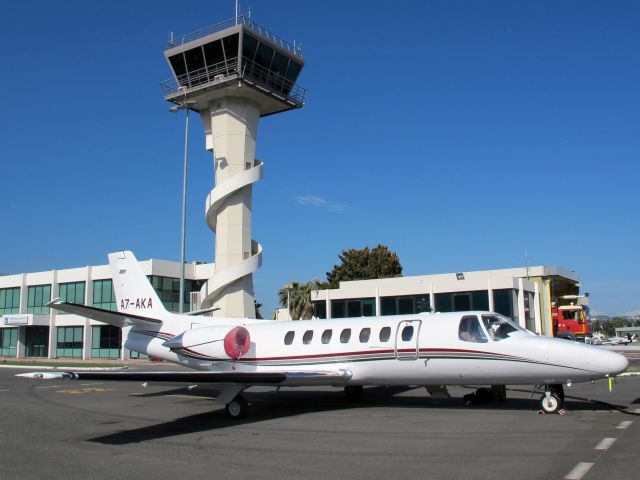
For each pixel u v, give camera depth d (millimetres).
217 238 39188
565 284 56375
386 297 45281
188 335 17984
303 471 8531
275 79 40344
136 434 11922
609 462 8516
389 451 9711
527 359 13547
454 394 18281
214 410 15539
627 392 17328
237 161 38938
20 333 53875
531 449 9523
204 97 39344
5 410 15898
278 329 17219
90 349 49688
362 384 15984
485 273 48188
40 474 8641
